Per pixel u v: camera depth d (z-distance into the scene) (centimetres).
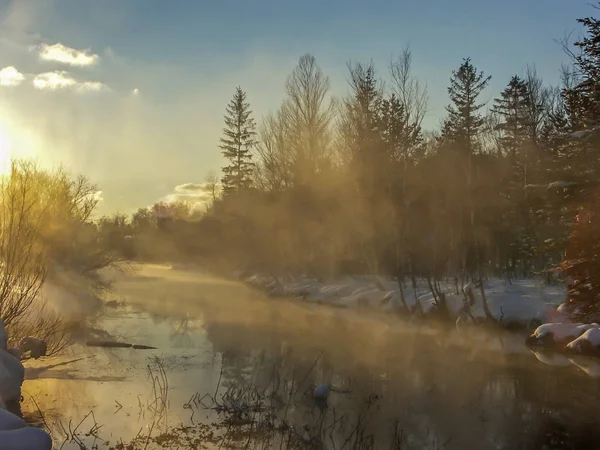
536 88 4384
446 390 1419
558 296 2342
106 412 1148
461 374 1595
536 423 1155
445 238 3034
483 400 1335
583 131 2041
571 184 2005
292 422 1128
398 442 1014
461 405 1291
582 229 1977
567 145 2177
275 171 4512
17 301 1391
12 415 739
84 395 1270
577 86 2142
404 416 1198
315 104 4303
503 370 1658
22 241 1452
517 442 1052
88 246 3212
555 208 2144
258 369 1622
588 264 1945
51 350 1661
